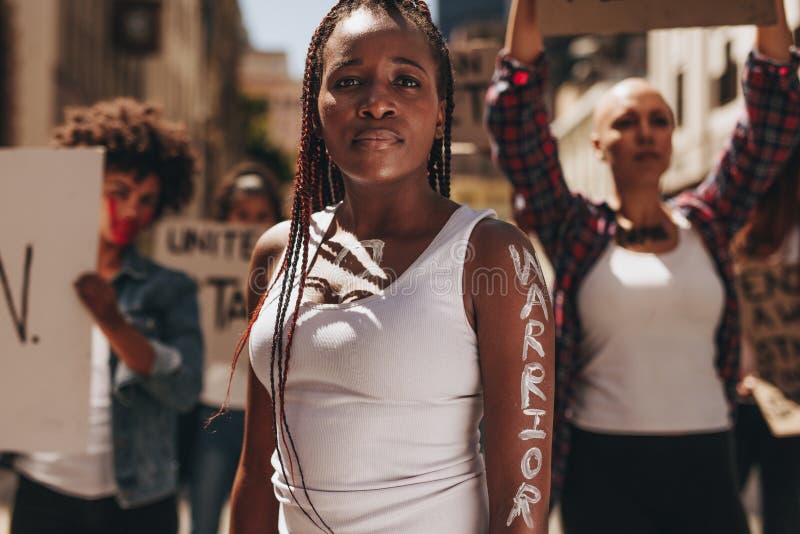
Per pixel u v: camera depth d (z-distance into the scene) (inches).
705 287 114.6
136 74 967.0
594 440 112.6
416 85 68.9
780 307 146.5
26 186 108.2
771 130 118.4
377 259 68.4
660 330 112.7
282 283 70.5
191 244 209.6
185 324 125.2
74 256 107.6
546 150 119.8
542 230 121.8
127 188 127.0
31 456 116.6
